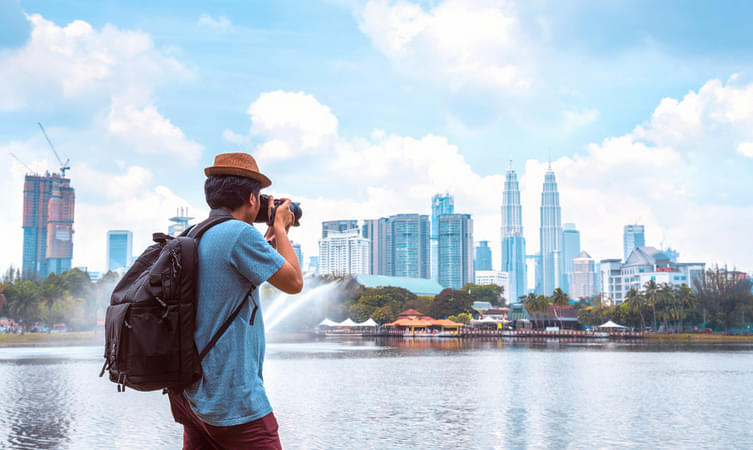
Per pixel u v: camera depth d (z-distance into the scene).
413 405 29.09
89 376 43.19
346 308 180.00
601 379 42.56
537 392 34.56
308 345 108.00
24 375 44.06
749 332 186.50
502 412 26.83
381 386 37.50
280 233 4.28
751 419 25.11
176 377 3.65
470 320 188.62
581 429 22.69
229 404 3.80
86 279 155.00
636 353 82.12
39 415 25.70
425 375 45.53
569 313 193.12
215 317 3.80
